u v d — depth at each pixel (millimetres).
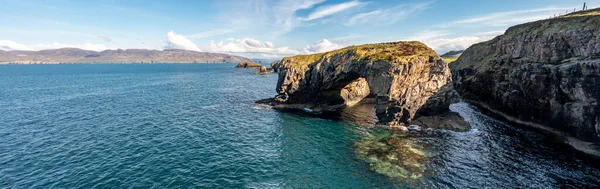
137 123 50125
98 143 38906
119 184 27469
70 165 31500
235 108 65875
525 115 52094
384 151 37000
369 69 52219
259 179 29406
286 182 28922
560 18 60844
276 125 50375
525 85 52031
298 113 60438
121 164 31953
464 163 33438
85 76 178375
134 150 36375
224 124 50625
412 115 49750
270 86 116438
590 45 47188
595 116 37594
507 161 34094
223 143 40031
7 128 46094
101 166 31344
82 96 83938
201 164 32500
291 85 67938
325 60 65750
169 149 36969
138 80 146500
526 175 30547
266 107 66938
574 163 33469
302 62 72062
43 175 29047
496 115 59469
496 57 76625
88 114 57438
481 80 73312
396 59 49562
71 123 49781
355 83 72125
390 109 49375
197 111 61812
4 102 72250
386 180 29406
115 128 46562
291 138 42812
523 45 65000
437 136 43281
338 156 35594
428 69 51375
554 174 30688
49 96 83688
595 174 30641
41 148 36688
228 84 124062
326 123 51781
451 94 51719
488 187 28078
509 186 28266
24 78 158375
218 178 29250
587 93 38594
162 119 53500
